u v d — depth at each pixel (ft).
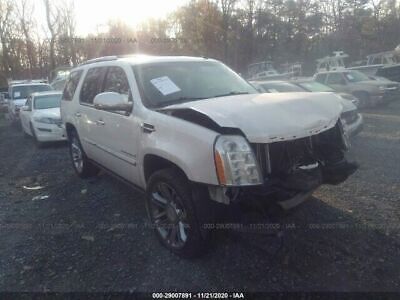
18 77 109.40
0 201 18.21
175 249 11.76
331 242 12.09
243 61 113.39
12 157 29.30
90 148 18.11
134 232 13.71
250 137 9.86
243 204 10.03
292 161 10.68
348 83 47.47
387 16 147.95
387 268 10.69
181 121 11.11
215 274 10.84
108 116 15.11
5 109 67.77
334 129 12.26
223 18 100.58
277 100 11.65
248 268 11.00
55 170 23.77
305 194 10.52
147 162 12.84
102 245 12.91
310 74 142.00
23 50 108.88
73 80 20.42
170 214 11.91
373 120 36.55
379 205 14.78
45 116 31.55
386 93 44.93
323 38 149.89
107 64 16.60
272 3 131.85
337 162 11.74
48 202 17.58
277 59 137.08
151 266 11.43
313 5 148.15
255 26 117.29
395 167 19.74
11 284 10.90
